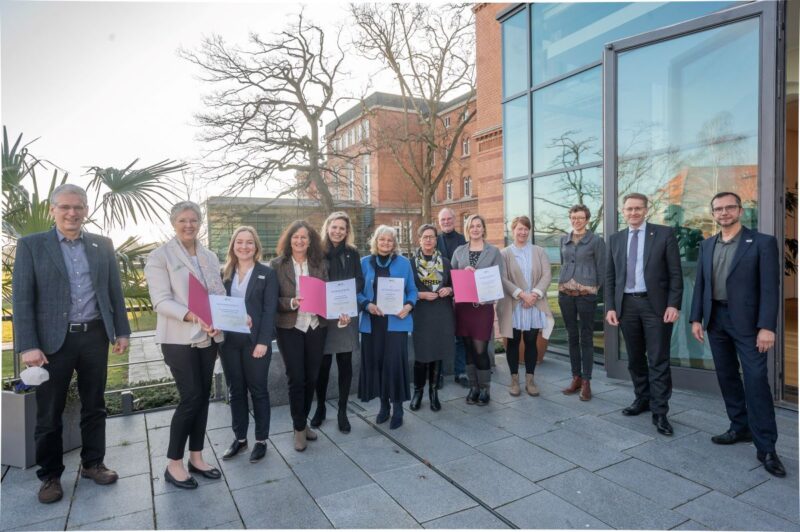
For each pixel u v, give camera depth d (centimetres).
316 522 252
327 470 314
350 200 2492
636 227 396
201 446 310
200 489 291
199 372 301
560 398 460
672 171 489
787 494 272
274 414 431
